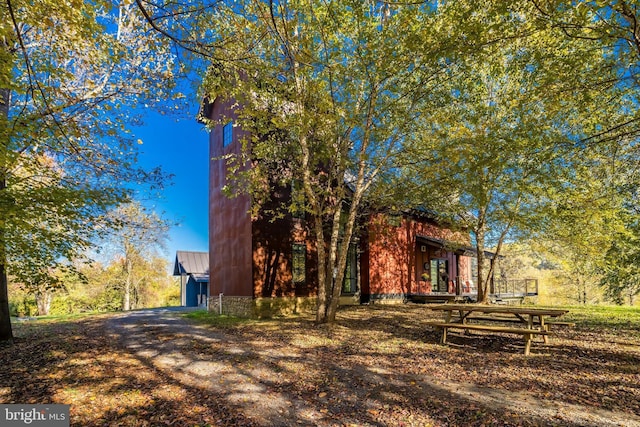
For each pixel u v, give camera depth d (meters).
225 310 14.96
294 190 12.02
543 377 5.55
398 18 8.52
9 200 6.60
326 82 9.88
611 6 5.19
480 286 15.86
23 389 5.34
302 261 14.83
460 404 4.65
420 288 19.36
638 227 10.63
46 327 11.39
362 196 11.93
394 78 9.52
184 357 7.16
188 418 4.47
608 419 4.09
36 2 5.15
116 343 8.53
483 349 7.38
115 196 8.11
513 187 11.21
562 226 13.05
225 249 15.27
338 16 8.36
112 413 4.61
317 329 9.97
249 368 6.40
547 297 32.28
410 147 10.21
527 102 8.05
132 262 27.55
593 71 6.92
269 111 10.12
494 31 6.90
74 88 8.17
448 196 12.32
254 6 6.21
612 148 8.10
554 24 5.84
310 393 5.23
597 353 6.75
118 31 8.20
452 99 9.50
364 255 17.11
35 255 7.16
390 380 5.66
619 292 15.38
